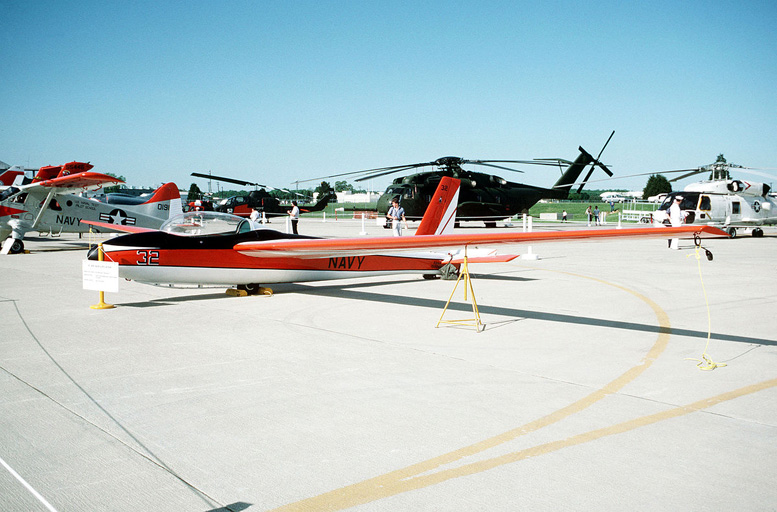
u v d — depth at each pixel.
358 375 5.11
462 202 30.69
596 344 6.28
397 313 8.23
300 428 3.87
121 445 3.60
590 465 3.30
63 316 7.93
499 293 10.16
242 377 5.05
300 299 9.55
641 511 2.80
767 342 6.34
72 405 4.32
